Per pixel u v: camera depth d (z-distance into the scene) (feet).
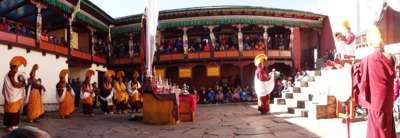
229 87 93.45
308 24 101.60
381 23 58.80
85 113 53.06
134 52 101.40
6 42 55.67
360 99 19.22
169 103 39.40
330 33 96.99
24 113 50.19
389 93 17.97
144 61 45.44
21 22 75.97
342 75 25.55
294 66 99.60
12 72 34.81
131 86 56.90
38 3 63.67
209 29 97.55
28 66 61.62
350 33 44.16
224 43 99.45
